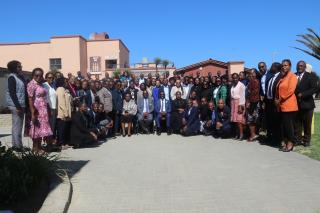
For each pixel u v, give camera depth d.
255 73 11.10
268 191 6.21
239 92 11.52
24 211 5.28
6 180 5.41
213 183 6.76
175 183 6.82
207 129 12.92
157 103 13.69
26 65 44.59
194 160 8.72
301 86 9.64
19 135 8.97
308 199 5.77
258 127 11.67
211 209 5.44
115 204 5.78
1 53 44.66
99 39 46.66
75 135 10.59
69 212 5.48
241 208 5.45
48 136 9.31
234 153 9.45
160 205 5.67
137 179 7.15
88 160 8.89
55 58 44.19
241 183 6.71
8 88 8.86
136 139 12.44
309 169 7.55
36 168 6.15
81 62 44.78
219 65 41.12
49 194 5.84
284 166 7.85
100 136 12.40
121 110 13.32
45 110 9.16
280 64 10.18
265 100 10.61
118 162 8.66
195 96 13.43
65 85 10.81
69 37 43.91
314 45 26.34
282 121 9.52
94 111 12.16
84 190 6.50
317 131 12.73
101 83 13.25
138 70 48.31
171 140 12.06
